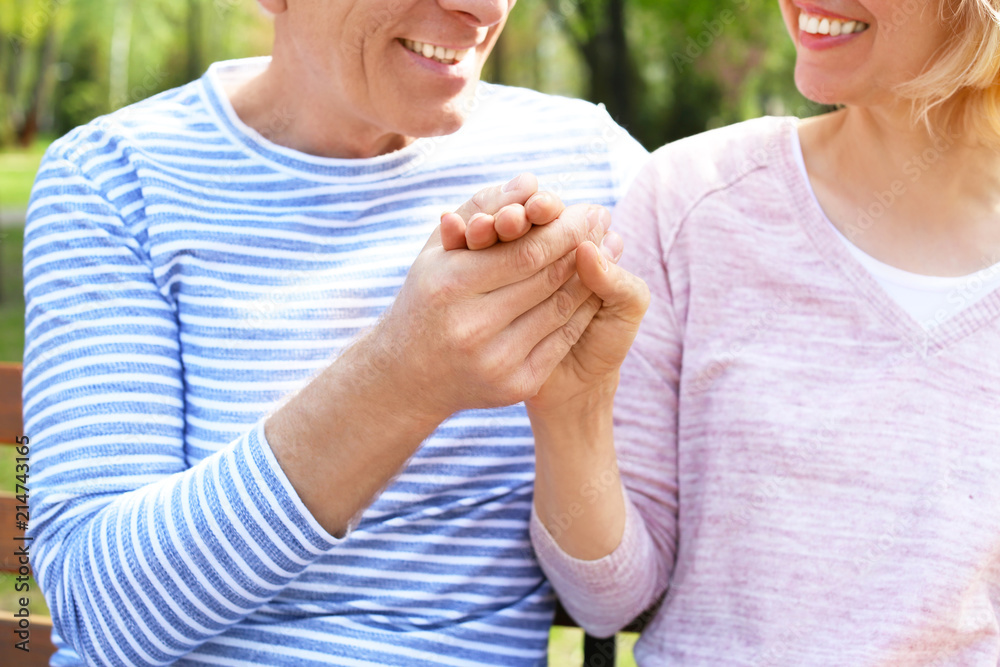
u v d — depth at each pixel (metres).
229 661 1.52
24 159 12.66
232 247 1.55
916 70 1.47
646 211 1.60
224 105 1.60
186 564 1.42
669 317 1.58
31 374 1.53
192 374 1.55
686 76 9.23
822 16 1.48
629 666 1.98
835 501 1.50
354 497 1.42
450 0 1.48
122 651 1.45
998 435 1.48
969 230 1.51
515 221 1.32
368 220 1.58
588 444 1.50
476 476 1.57
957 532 1.47
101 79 13.27
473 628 1.56
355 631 1.53
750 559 1.51
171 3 12.02
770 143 1.58
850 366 1.50
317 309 1.55
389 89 1.52
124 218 1.55
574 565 1.53
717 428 1.53
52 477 1.49
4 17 9.73
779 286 1.53
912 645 1.48
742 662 1.51
